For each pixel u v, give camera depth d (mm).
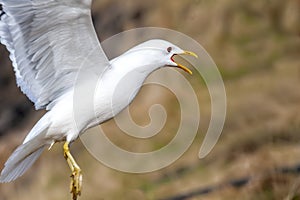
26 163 8672
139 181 15906
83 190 15727
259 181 13805
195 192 14930
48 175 16406
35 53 8555
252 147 16094
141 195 15273
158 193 15273
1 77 21312
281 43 20734
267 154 14984
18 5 8289
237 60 20234
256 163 14820
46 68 8633
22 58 8617
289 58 20109
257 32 21078
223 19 21141
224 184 14594
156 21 20984
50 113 8586
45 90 8742
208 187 14898
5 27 8484
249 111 17656
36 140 8531
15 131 19891
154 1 21516
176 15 21078
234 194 14227
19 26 8430
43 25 8336
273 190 13516
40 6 8195
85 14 8203
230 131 17062
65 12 8195
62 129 8594
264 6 21453
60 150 17141
